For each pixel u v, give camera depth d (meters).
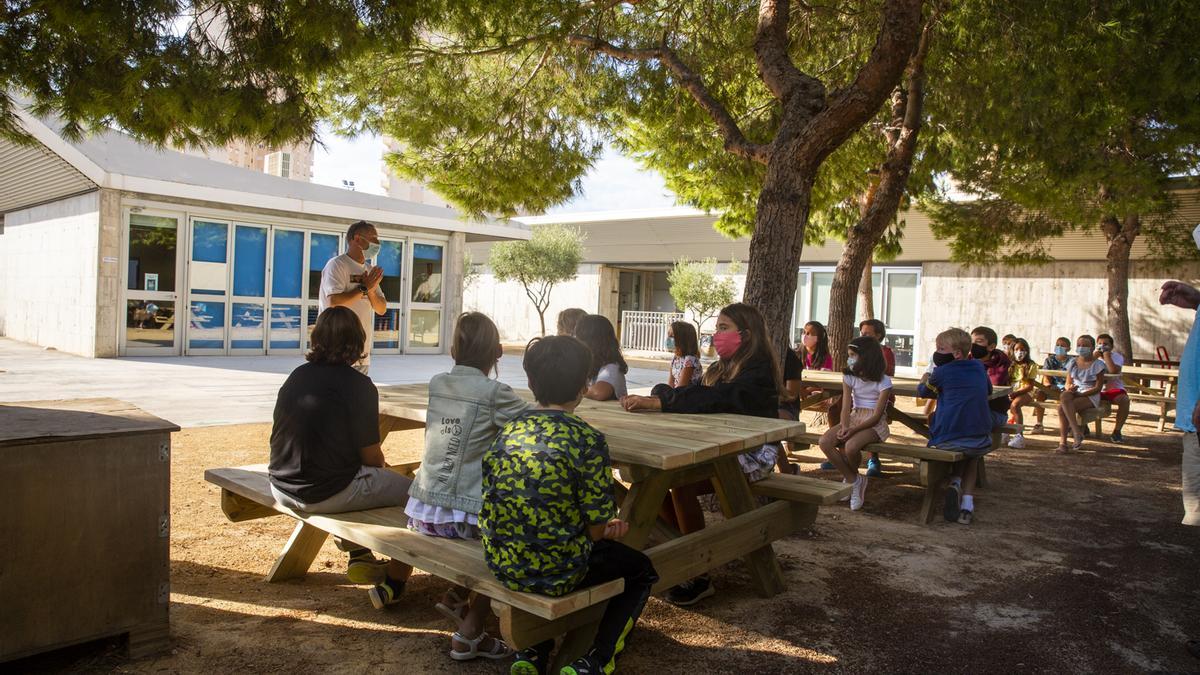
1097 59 7.12
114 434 2.86
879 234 8.88
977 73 8.16
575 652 2.79
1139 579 4.41
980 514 5.86
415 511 3.11
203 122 5.20
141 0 4.57
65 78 4.82
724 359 4.50
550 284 28.36
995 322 20.50
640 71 8.32
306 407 3.29
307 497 3.29
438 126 8.00
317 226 17.14
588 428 2.64
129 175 13.96
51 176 14.78
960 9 7.36
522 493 2.54
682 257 27.23
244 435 7.39
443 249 19.58
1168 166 11.43
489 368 3.26
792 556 4.65
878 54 5.43
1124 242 14.20
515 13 6.72
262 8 4.98
